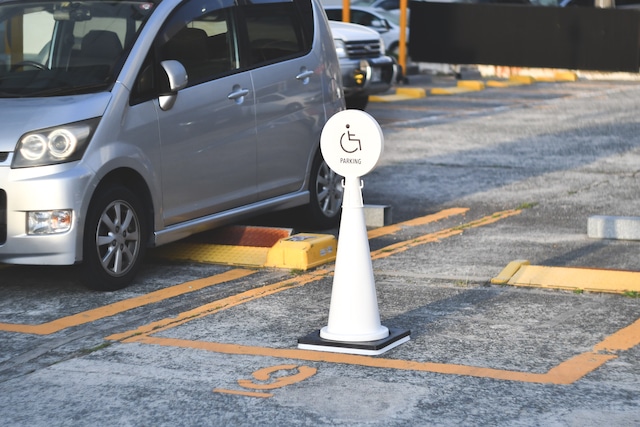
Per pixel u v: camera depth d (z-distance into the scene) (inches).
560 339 262.4
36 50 330.3
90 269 306.3
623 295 302.8
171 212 329.7
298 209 393.7
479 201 457.1
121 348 261.1
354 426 207.9
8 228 298.7
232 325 278.7
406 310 289.9
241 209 356.5
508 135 652.1
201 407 220.1
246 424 210.4
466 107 803.4
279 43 373.7
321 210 396.2
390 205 450.6
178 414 216.8
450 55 1045.2
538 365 243.1
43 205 296.2
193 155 334.6
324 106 390.3
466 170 534.6
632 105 794.8
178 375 240.1
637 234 374.3
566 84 972.6
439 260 348.5
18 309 299.1
